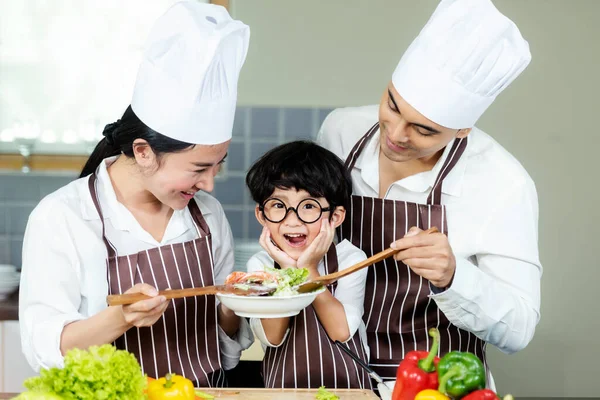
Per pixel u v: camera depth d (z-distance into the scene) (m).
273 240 1.77
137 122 1.48
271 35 3.49
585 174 3.55
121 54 3.48
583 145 3.54
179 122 1.43
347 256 1.79
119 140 1.54
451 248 1.64
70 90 3.47
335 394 1.59
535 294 1.71
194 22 1.42
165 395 1.33
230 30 1.43
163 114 1.44
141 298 1.38
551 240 3.59
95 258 1.61
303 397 1.56
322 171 1.71
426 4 3.49
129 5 3.46
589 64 3.50
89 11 3.44
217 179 3.52
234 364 1.84
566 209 3.57
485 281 1.63
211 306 1.72
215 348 1.72
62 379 1.12
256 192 1.75
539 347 3.61
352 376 1.72
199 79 1.41
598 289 3.60
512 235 1.71
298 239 1.75
